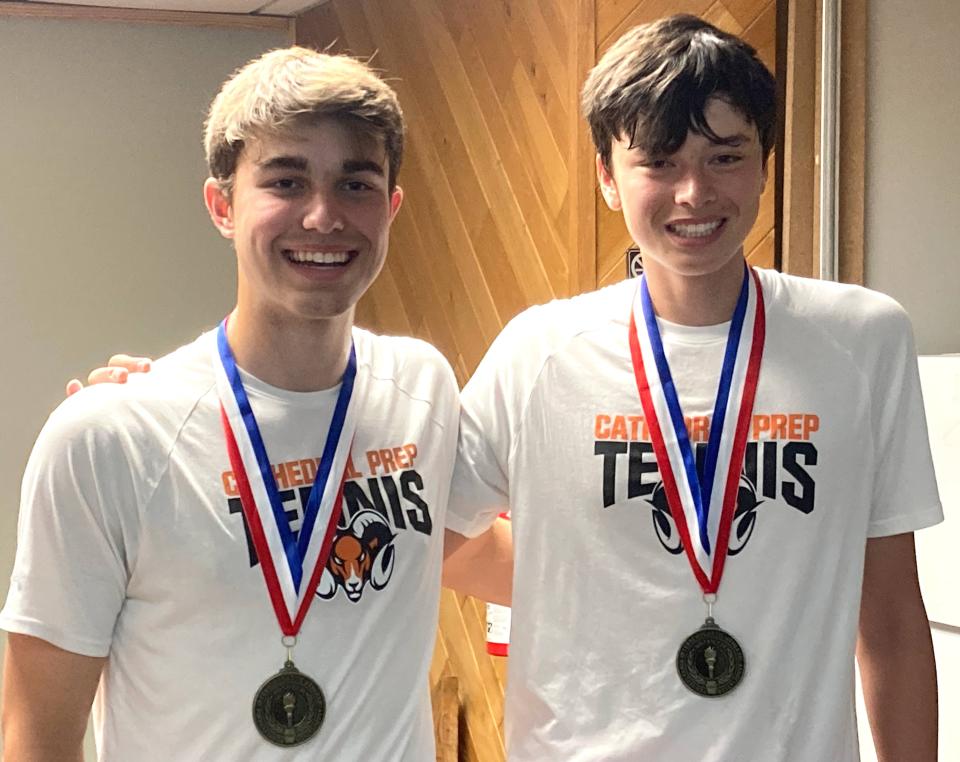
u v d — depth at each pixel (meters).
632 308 1.58
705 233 1.43
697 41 1.42
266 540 1.37
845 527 1.46
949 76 2.32
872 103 2.27
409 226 3.27
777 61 2.30
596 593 1.49
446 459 1.52
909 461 1.49
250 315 1.41
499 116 2.81
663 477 1.49
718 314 1.52
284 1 3.46
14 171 3.48
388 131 1.39
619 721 1.46
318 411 1.43
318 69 1.36
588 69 2.48
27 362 3.54
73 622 1.32
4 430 3.54
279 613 1.35
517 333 1.61
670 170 1.43
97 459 1.32
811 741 1.44
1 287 3.50
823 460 1.46
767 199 2.32
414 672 1.41
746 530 1.46
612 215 2.49
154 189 3.63
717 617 1.45
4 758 1.34
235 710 1.33
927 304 2.33
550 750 1.51
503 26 2.77
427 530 1.45
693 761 1.43
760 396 1.49
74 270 3.57
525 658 1.54
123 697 1.37
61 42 3.49
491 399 1.58
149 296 3.66
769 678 1.43
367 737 1.35
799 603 1.44
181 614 1.34
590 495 1.50
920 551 2.11
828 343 1.50
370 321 3.54
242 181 1.36
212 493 1.37
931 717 1.54
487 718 3.03
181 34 3.62
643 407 1.51
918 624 1.54
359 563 1.40
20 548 1.34
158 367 1.44
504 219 2.83
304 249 1.33
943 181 2.32
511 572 1.72
